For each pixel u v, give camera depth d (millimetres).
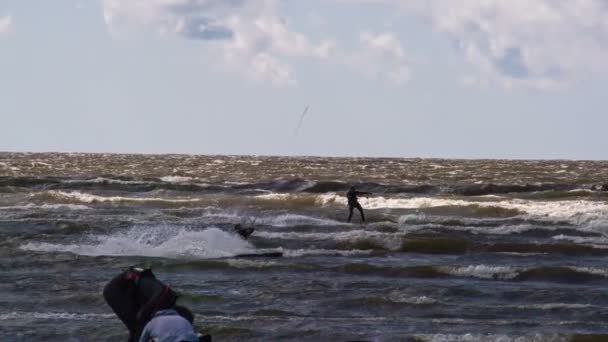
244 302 53656
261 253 76062
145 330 22891
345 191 162000
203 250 78125
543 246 81000
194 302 53781
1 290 56656
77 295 53969
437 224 103812
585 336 43906
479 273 65125
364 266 66875
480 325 47562
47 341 43281
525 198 138125
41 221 98250
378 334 44688
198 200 130875
